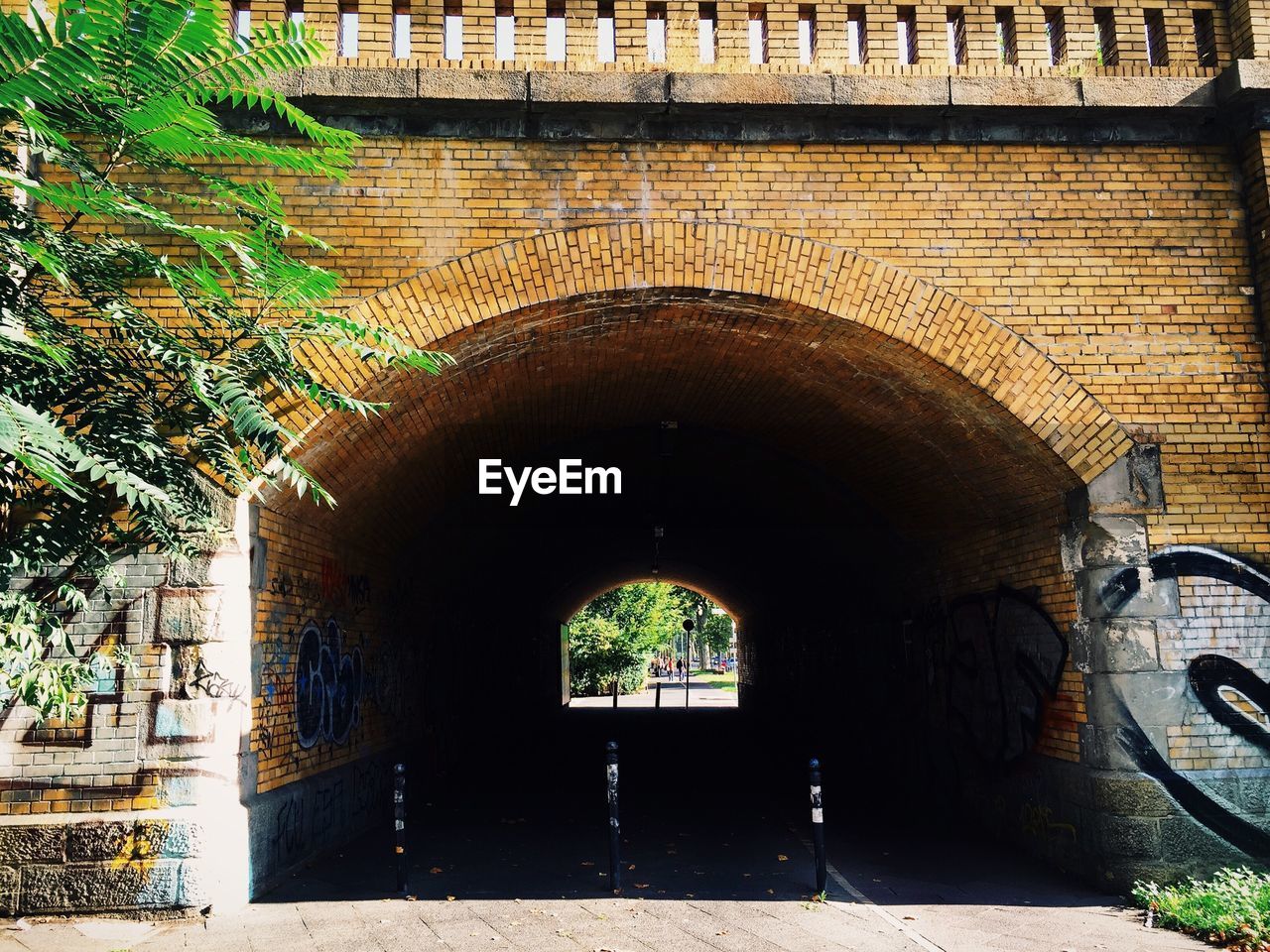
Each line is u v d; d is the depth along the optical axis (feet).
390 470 32.04
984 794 32.71
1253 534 24.93
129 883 21.68
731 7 26.48
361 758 34.24
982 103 25.55
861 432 33.32
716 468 49.19
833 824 35.09
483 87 24.62
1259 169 25.90
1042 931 21.13
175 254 24.00
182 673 22.63
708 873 26.96
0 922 21.25
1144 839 23.67
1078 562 25.75
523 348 27.96
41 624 15.44
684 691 158.92
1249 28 26.37
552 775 50.14
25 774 22.06
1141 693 24.18
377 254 24.44
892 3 26.71
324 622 30.45
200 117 15.97
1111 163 26.45
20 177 18.10
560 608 102.68
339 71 24.43
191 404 18.15
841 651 56.90
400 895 24.03
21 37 13.92
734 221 25.34
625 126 25.35
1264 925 20.06
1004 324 25.46
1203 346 25.67
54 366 15.14
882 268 25.36
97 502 16.31
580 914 22.40
